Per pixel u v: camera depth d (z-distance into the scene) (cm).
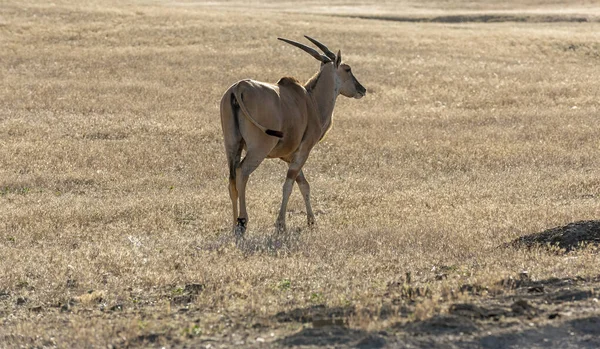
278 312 2567
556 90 9931
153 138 7050
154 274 3156
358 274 3150
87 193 5334
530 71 11119
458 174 6031
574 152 6719
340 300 2672
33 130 7225
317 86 4641
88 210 4597
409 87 10075
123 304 2842
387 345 2166
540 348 2192
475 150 6750
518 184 5541
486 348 2181
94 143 6788
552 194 5184
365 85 9981
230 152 4119
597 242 3538
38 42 11775
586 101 9400
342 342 2192
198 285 2998
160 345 2281
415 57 11844
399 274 3152
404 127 7862
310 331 2277
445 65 11281
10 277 3175
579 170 6069
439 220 4200
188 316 2630
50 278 3184
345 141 7050
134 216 4512
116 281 3128
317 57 4691
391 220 4338
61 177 5609
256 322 2469
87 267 3319
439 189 5381
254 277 3116
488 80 10494
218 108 8500
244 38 12469
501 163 6391
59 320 2662
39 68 10281
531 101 9431
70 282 3148
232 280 3078
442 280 2911
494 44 13075
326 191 5356
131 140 6931
